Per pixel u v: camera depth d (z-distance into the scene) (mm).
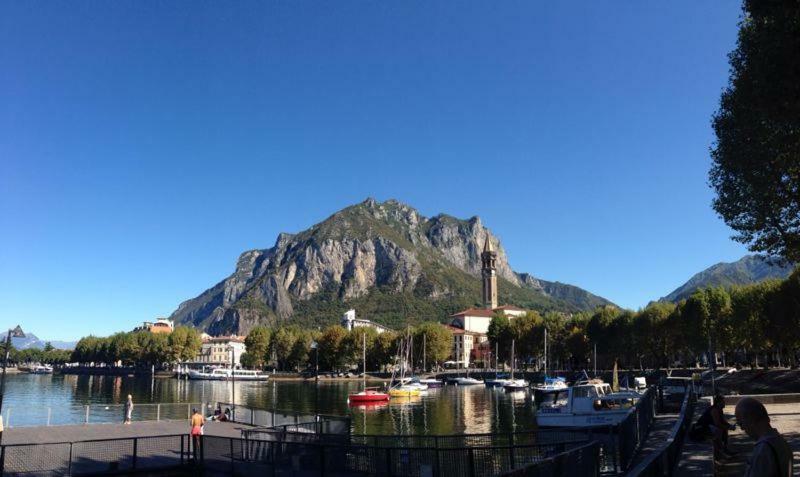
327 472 19969
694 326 107500
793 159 24781
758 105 21219
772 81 19578
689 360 148375
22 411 75375
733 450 20016
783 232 27250
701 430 19531
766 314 78938
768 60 19297
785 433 23969
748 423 6242
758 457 5914
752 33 24016
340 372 198500
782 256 29391
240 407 39781
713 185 30578
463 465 18609
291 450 20891
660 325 123500
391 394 101500
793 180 25891
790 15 18312
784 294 72500
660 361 134750
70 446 21297
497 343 183875
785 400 38750
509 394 112812
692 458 18484
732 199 28891
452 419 66188
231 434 32719
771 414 31484
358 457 19641
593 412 41375
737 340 101438
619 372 131000
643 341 128875
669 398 49969
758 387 78812
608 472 20531
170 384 168375
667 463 13844
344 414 72688
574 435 23922
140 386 155375
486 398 101500
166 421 41062
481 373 174500
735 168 27656
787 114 20094
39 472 21219
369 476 19391
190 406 43188
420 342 190375
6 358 31625
